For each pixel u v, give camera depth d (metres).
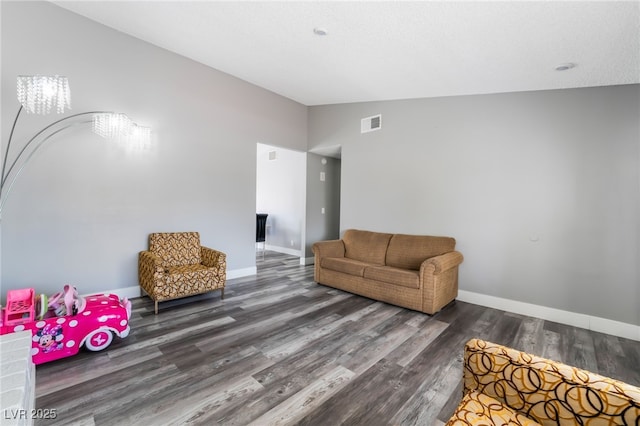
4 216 2.68
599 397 0.92
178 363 2.13
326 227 6.11
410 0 2.07
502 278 3.41
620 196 2.78
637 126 2.71
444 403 1.75
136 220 3.49
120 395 1.76
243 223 4.62
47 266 2.91
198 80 3.97
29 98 2.22
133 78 3.39
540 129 3.17
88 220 3.15
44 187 2.88
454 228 3.74
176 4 2.64
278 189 6.97
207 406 1.68
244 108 4.53
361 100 4.61
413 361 2.21
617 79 2.69
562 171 3.06
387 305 3.44
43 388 1.81
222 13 2.67
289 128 5.22
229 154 4.38
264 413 1.64
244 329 2.73
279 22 2.66
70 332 2.15
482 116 3.53
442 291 3.28
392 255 3.94
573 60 2.48
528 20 2.07
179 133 3.82
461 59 2.77
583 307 2.96
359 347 2.42
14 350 1.46
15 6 2.67
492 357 1.16
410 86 3.65
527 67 2.72
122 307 2.41
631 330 2.72
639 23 1.94
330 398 1.77
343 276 3.93
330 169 6.18
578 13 1.92
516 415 1.05
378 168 4.46
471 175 3.61
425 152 3.98
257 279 4.53
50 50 2.84
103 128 2.92
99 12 2.93
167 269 3.40
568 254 3.03
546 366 1.05
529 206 3.24
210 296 3.69
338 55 3.12
